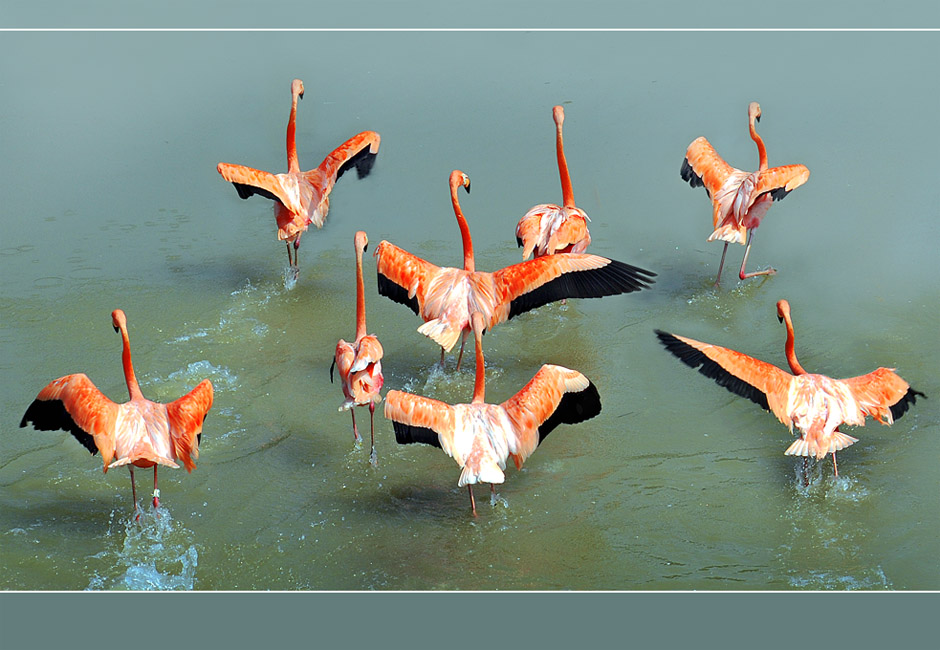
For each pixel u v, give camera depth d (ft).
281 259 56.44
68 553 35.99
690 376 46.62
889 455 40.86
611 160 65.41
